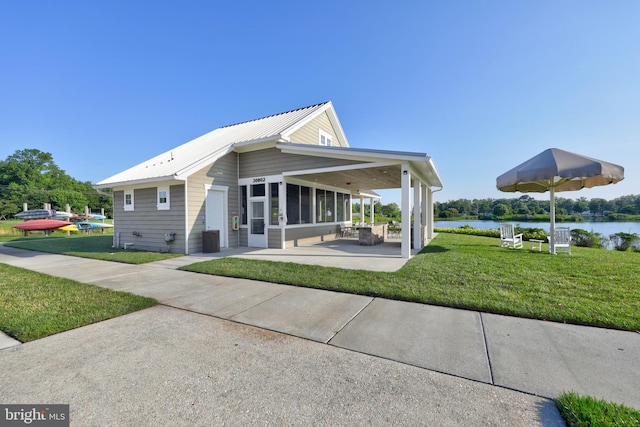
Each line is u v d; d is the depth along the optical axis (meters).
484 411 1.94
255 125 14.59
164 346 2.98
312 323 3.62
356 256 8.69
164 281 5.84
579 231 12.41
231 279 5.97
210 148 11.73
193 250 9.78
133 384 2.28
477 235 16.88
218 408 1.98
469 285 5.07
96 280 5.96
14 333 3.25
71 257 9.34
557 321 3.56
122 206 11.82
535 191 10.38
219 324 3.60
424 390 2.20
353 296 4.74
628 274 5.76
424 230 12.55
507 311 3.84
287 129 10.72
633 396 2.08
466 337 3.15
